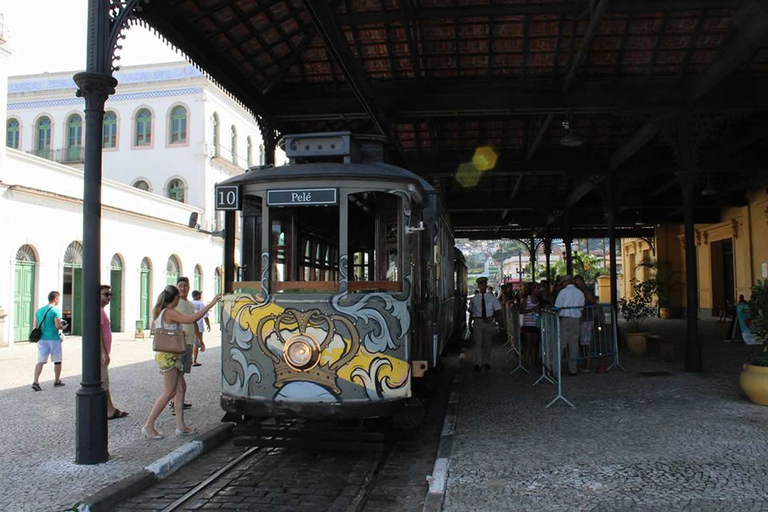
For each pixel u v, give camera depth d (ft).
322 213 21.84
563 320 37.68
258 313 21.56
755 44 30.73
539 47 35.58
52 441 23.73
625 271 130.72
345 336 21.07
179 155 105.19
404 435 25.40
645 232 102.42
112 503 17.80
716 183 69.97
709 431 23.52
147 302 88.94
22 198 66.59
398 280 22.03
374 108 36.78
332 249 21.56
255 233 22.38
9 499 17.31
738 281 80.18
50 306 36.73
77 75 20.83
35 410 29.84
